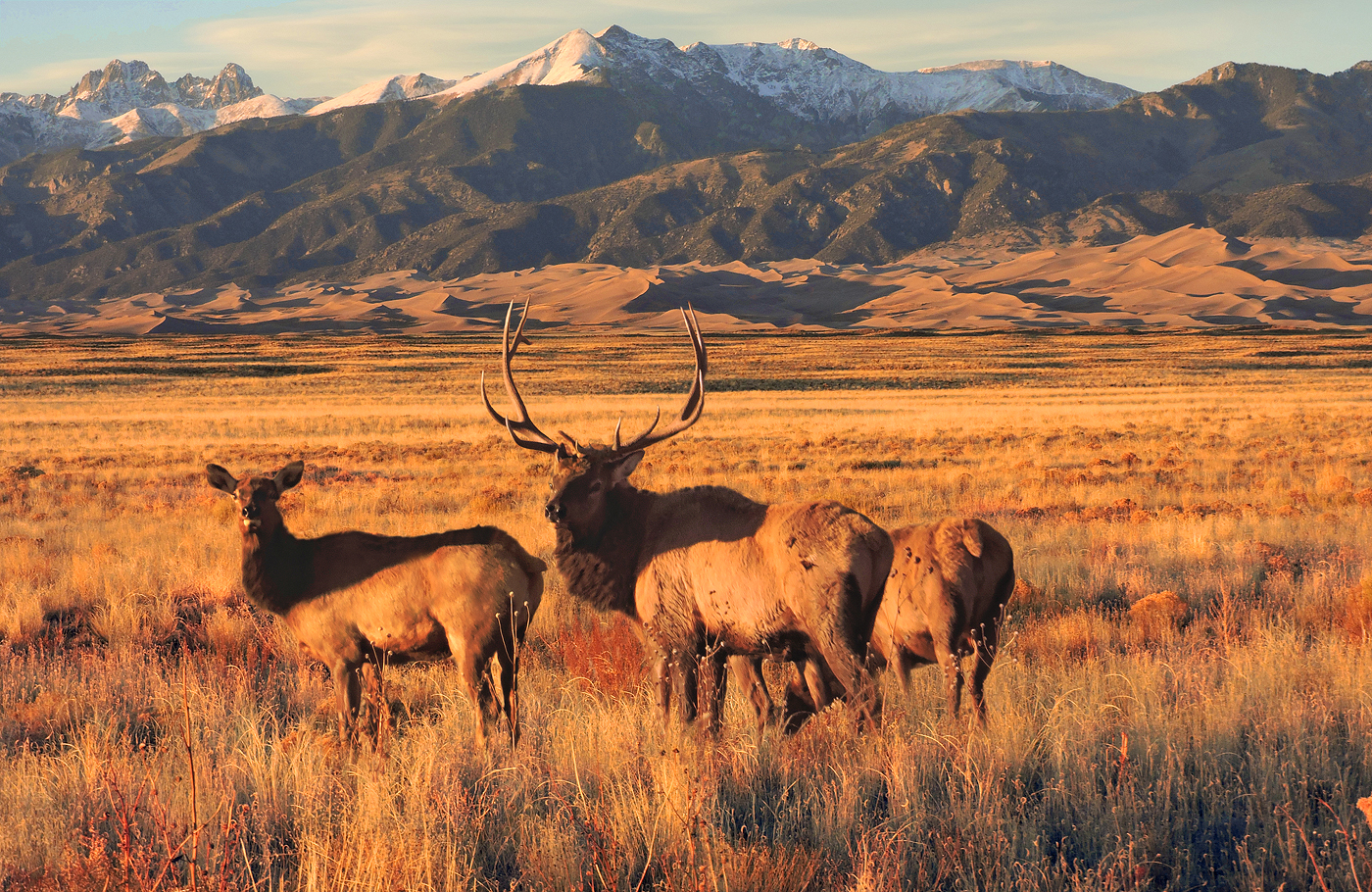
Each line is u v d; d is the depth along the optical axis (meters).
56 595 29.56
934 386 197.00
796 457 80.50
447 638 16.52
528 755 14.80
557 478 16.23
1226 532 38.53
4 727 18.19
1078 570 31.64
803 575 14.95
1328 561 32.50
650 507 16.59
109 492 62.81
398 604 16.41
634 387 196.75
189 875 10.94
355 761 15.44
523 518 44.78
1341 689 16.94
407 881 10.74
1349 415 116.81
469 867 11.46
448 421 128.25
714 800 12.59
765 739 15.04
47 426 124.31
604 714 16.31
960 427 110.19
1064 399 158.00
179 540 39.31
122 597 28.89
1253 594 27.91
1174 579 30.05
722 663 16.30
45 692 19.92
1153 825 11.98
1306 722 15.28
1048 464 73.69
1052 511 49.12
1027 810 12.77
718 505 16.11
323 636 16.86
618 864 11.01
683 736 15.37
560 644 23.00
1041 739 15.10
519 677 20.23
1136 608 26.00
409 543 16.73
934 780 13.57
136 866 10.90
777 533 15.28
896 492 56.16
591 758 14.69
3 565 34.00
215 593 29.31
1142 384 192.62
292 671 22.48
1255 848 11.55
